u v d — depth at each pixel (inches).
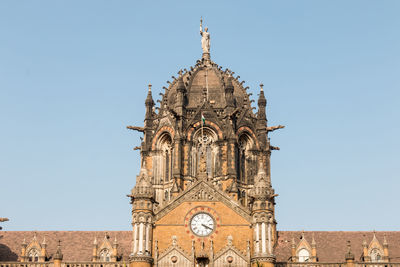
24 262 3100.4
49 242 3582.7
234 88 3848.4
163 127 3651.6
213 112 3631.9
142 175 3095.5
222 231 3038.9
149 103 3791.8
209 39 4178.2
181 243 3019.2
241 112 3703.3
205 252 2987.2
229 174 3464.6
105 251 3449.8
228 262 2989.7
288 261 3184.1
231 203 3083.2
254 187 3070.9
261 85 3863.2
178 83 3693.4
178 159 3484.3
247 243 3014.3
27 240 3614.7
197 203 3085.6
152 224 3036.4
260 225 3002.0
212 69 3922.2
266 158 3666.3
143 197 3034.0
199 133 3607.3
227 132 3565.5
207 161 3572.8
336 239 3550.7
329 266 3034.0
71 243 3585.1
